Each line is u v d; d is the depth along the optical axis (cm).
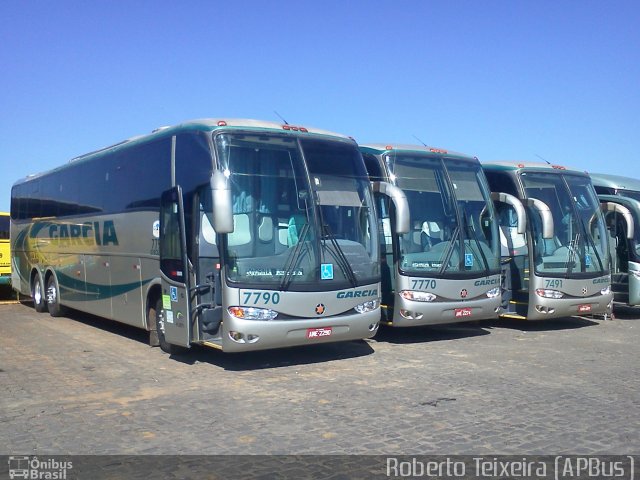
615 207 1502
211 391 831
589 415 714
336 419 704
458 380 885
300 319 934
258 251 920
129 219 1199
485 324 1458
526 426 674
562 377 904
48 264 1642
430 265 1164
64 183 1549
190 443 628
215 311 942
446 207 1214
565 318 1571
